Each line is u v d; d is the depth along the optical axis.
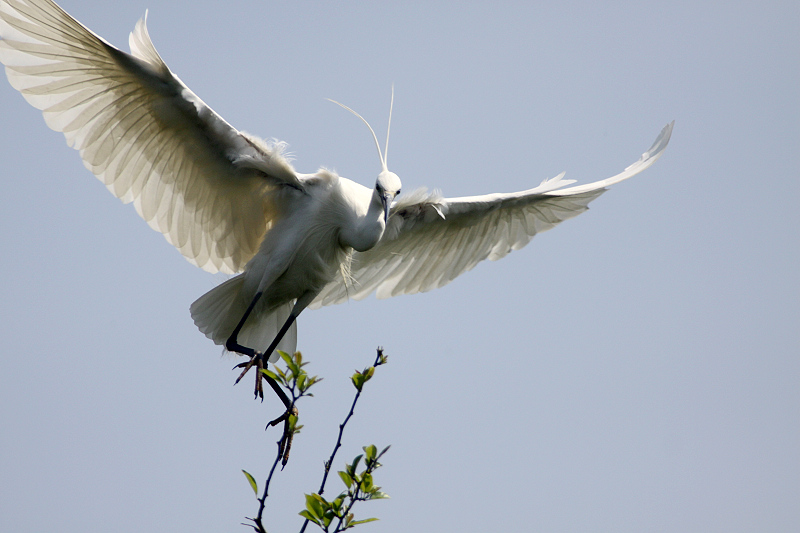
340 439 7.12
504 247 13.91
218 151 10.61
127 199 10.62
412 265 13.73
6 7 9.22
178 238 11.20
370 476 7.04
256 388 10.28
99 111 10.00
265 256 11.44
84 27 9.18
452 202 12.61
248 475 7.22
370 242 11.30
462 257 13.90
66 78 9.74
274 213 11.62
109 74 9.75
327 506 7.02
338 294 13.39
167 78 9.67
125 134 10.23
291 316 12.05
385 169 11.73
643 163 12.93
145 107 10.05
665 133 12.94
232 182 11.07
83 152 10.12
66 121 9.91
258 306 11.89
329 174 11.38
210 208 11.25
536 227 13.78
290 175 11.02
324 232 11.53
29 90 9.64
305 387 7.49
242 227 11.64
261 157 10.73
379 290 13.78
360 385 7.23
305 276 11.81
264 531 7.03
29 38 9.44
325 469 7.06
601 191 13.34
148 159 10.51
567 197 13.40
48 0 9.01
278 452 7.18
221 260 11.75
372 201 11.26
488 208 12.97
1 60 9.42
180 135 10.39
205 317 11.76
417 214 12.73
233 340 11.32
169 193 10.85
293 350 12.53
